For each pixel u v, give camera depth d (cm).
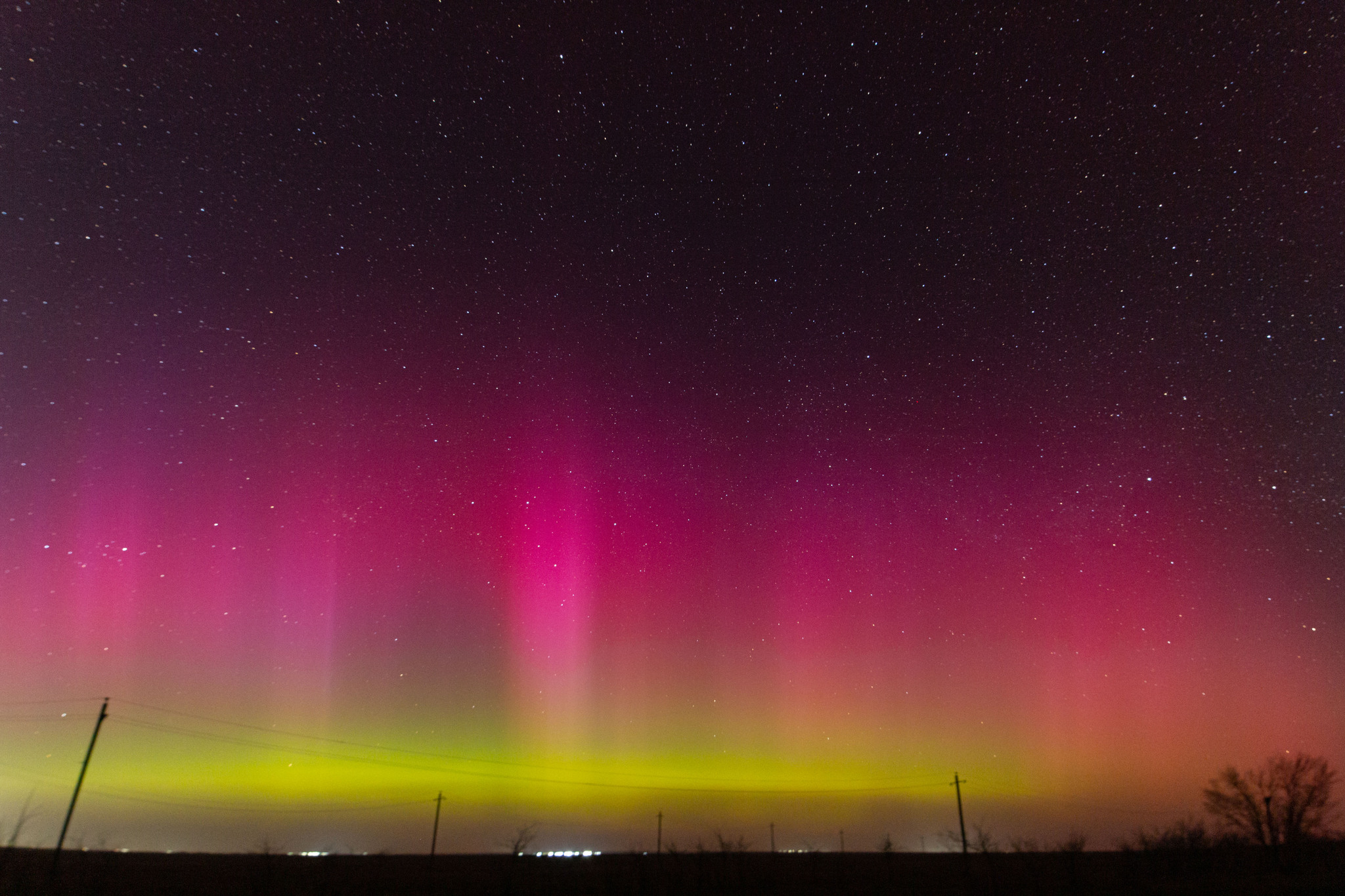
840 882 4291
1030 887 3791
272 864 4694
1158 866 4250
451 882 4312
